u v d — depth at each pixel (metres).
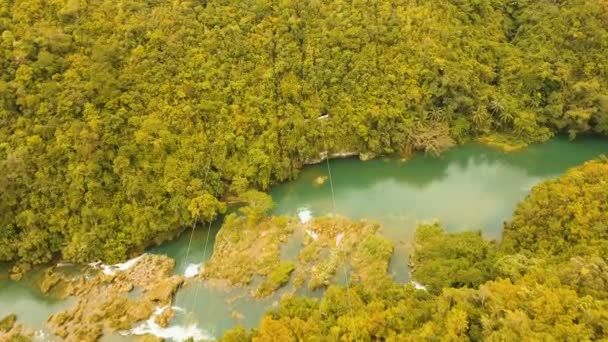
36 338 48.34
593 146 71.69
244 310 49.78
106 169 58.69
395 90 71.00
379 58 71.88
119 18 65.75
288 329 40.75
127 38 64.81
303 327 40.88
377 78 71.00
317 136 68.88
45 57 60.34
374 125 70.56
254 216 59.53
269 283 51.78
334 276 52.31
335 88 70.19
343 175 68.62
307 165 70.00
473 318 38.47
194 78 65.50
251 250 56.59
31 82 59.75
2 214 55.62
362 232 58.03
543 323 36.19
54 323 49.47
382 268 52.41
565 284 40.31
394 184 66.88
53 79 60.59
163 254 57.47
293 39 71.56
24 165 55.91
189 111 63.38
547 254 46.94
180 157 61.72
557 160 69.44
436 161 70.44
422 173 68.50
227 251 56.62
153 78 63.66
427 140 70.38
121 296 51.94
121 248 56.00
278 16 71.81
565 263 43.38
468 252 48.84
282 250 56.72
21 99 58.34
